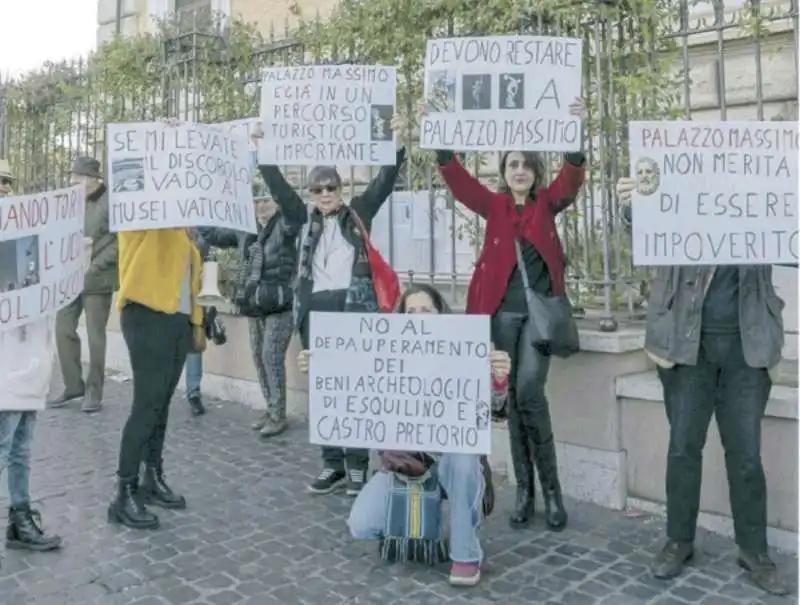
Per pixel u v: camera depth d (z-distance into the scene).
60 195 4.00
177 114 7.80
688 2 4.91
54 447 6.12
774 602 3.55
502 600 3.63
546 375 4.47
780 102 5.98
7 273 3.79
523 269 4.33
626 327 4.87
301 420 6.78
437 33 5.68
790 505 4.05
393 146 4.79
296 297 5.14
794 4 4.48
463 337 3.78
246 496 5.00
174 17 8.48
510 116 4.27
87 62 8.87
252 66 7.21
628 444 4.66
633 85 4.77
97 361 7.21
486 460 3.96
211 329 6.61
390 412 3.86
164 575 3.89
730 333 3.69
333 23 6.32
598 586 3.75
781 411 4.03
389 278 5.04
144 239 4.38
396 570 3.94
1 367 3.89
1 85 9.87
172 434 6.44
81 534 4.39
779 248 3.69
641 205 3.71
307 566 3.99
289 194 5.13
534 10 5.08
